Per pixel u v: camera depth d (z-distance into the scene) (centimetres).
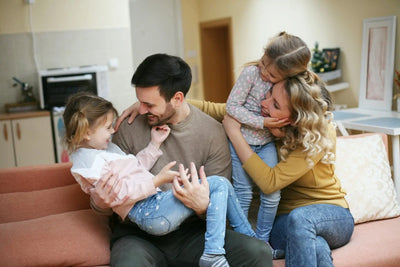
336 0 464
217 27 753
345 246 208
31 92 544
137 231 201
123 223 208
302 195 215
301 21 527
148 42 754
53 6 548
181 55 766
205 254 180
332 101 213
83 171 180
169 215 185
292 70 193
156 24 757
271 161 214
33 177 229
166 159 210
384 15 403
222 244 181
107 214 204
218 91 794
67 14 554
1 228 197
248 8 635
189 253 193
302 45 194
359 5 433
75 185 229
